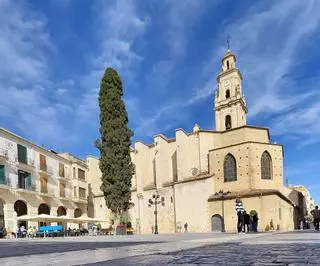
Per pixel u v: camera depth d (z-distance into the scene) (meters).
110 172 44.19
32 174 53.19
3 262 5.56
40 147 55.81
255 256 6.25
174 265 4.87
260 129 61.50
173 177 66.12
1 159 46.03
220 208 56.28
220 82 75.12
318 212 28.97
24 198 50.34
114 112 45.03
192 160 63.62
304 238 13.69
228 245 10.28
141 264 4.98
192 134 64.31
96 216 73.12
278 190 53.56
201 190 58.62
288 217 60.00
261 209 52.22
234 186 57.22
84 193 69.62
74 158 69.69
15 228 47.25
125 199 43.94
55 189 59.66
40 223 54.31
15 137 49.41
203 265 4.87
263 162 57.47
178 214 60.78
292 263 5.04
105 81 45.69
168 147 67.06
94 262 5.29
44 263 5.21
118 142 44.62
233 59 75.00
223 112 73.44
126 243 13.56
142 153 69.69
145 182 69.00
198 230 57.97
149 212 66.12
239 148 57.47
